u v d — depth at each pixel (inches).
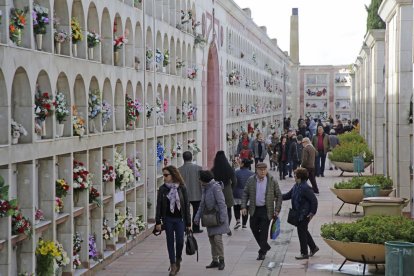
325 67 3169.3
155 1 676.1
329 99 3174.2
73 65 456.4
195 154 858.1
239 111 1433.3
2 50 356.2
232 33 1354.6
